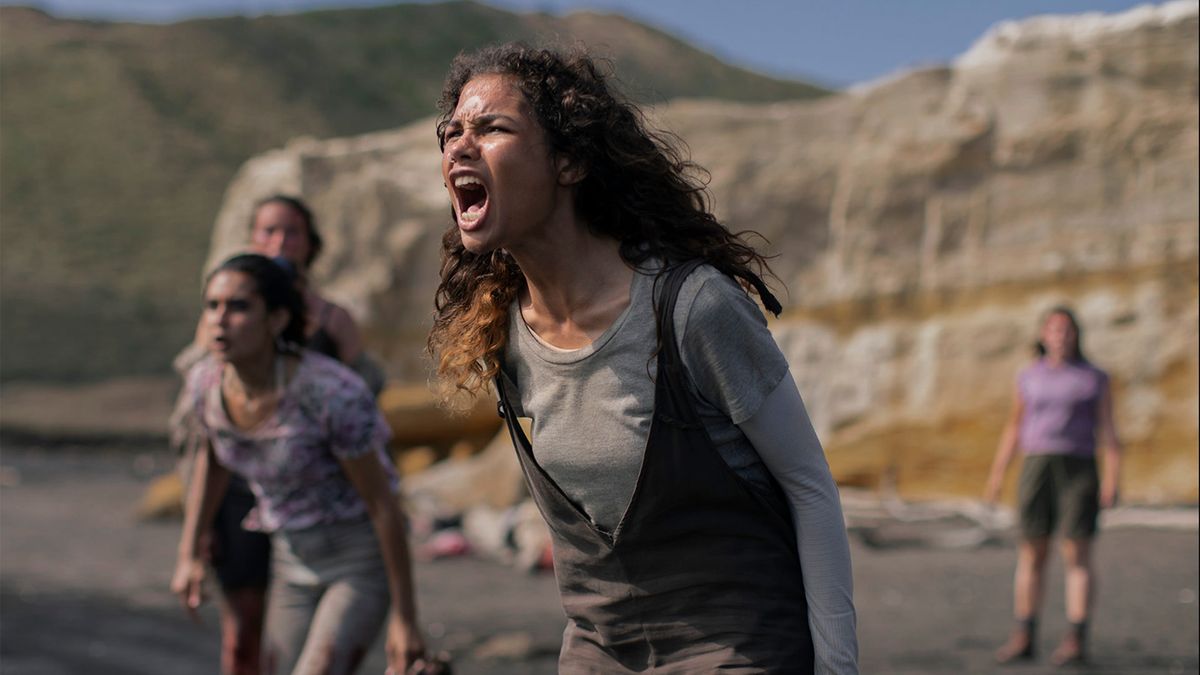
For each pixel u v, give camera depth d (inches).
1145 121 494.0
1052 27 529.7
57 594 330.6
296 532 143.1
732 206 589.6
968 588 324.8
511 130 77.6
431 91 3331.7
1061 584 319.3
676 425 78.2
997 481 256.2
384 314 737.0
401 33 3590.1
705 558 81.0
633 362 78.7
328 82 3253.0
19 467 1019.9
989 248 530.3
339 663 138.4
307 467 140.3
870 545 416.5
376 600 142.8
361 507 143.4
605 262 80.7
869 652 239.1
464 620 292.5
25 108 2822.3
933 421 526.6
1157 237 487.2
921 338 539.5
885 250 557.9
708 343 77.3
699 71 4015.8
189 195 2640.3
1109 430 240.2
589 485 81.5
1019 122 527.5
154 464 1111.6
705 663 81.6
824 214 581.0
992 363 519.5
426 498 538.9
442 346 90.2
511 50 80.4
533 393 83.3
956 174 542.6
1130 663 223.8
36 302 2186.3
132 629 274.8
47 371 1950.1
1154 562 347.6
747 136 607.8
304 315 142.7
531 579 373.7
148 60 3122.5
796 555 83.0
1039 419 239.8
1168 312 482.3
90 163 2689.5
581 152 78.7
